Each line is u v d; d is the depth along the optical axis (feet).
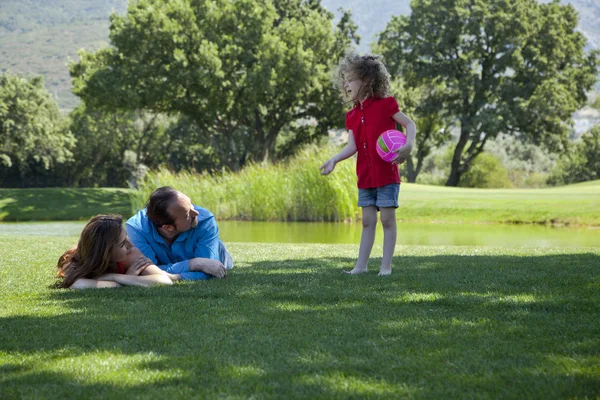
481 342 7.66
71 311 9.70
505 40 123.85
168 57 97.50
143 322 8.84
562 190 74.23
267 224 46.09
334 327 8.46
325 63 107.76
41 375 6.45
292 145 123.24
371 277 12.98
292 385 6.07
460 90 126.52
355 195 49.42
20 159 150.20
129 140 163.84
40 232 41.63
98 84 97.91
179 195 12.85
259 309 9.71
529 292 11.00
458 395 5.80
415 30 128.47
